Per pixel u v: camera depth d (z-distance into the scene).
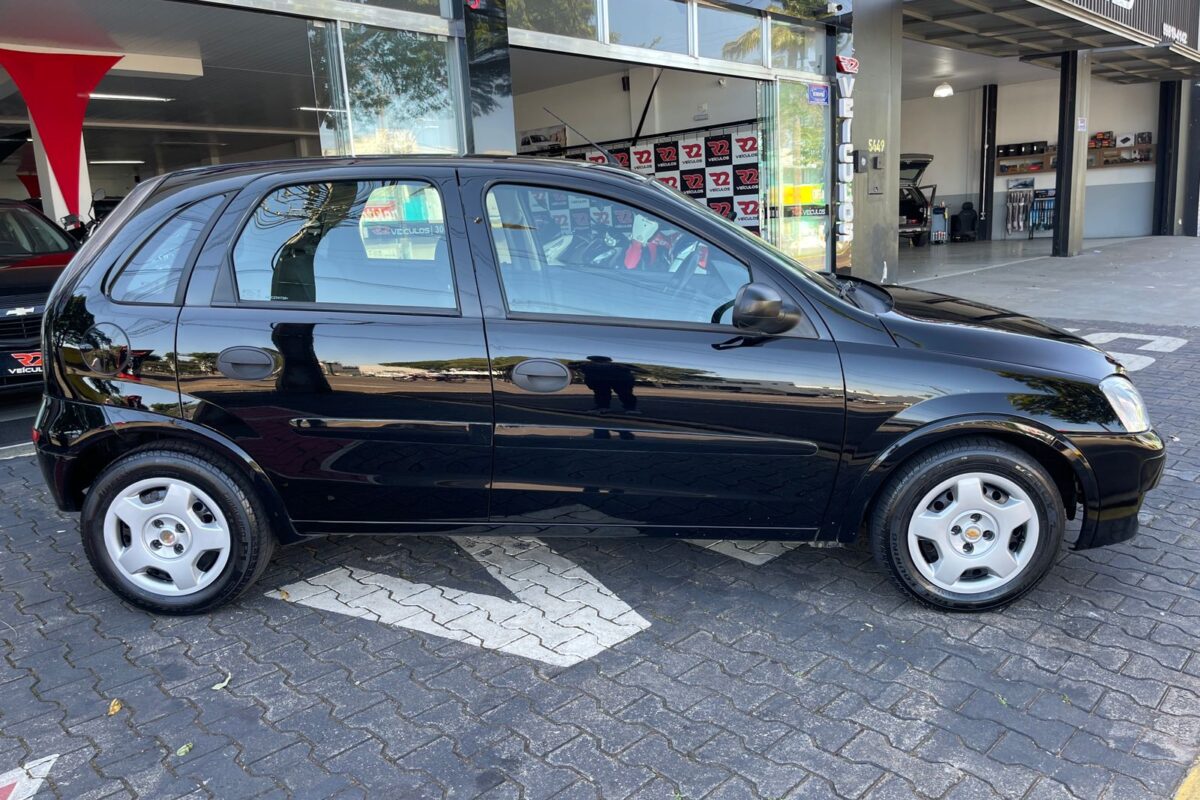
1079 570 3.67
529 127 15.48
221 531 3.33
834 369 3.13
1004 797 2.34
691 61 9.93
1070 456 3.14
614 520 3.33
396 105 7.71
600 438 3.17
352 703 2.84
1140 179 22.12
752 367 3.12
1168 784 2.37
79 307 3.29
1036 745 2.55
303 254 3.26
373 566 3.88
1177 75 20.06
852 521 3.28
